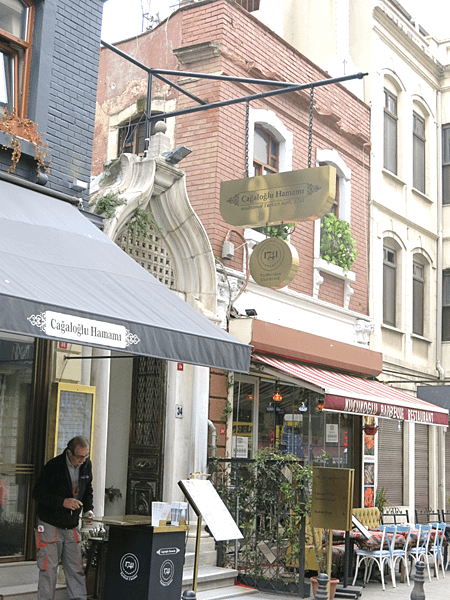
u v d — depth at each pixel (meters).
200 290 15.29
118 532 10.54
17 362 11.28
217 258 16.20
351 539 15.21
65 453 10.30
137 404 14.73
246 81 14.09
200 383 14.81
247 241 17.09
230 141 17.12
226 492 14.09
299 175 14.40
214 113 16.91
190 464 14.47
